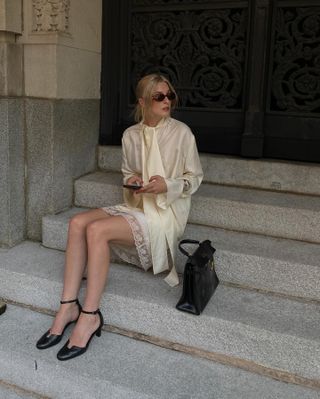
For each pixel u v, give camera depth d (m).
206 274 2.35
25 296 2.76
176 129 2.55
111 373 2.15
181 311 2.31
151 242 2.47
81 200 3.39
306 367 2.12
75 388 2.18
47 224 3.11
